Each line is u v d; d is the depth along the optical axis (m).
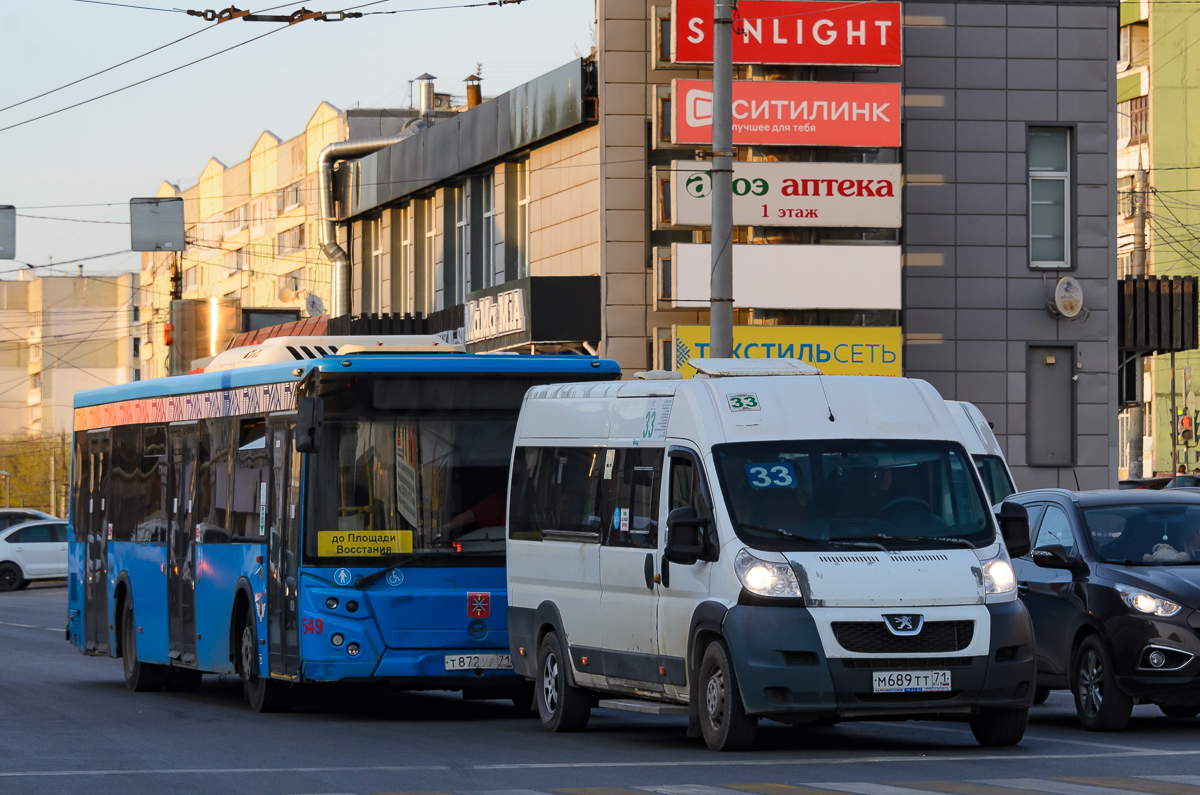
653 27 55.50
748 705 19.81
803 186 53.97
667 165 57.12
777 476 20.89
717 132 35.00
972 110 57.28
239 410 29.92
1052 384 57.66
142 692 34.41
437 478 26.88
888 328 55.09
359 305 83.31
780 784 17.77
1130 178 109.44
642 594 22.16
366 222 82.69
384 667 26.22
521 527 25.67
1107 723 23.45
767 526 20.44
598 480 23.64
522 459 25.92
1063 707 28.22
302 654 26.27
